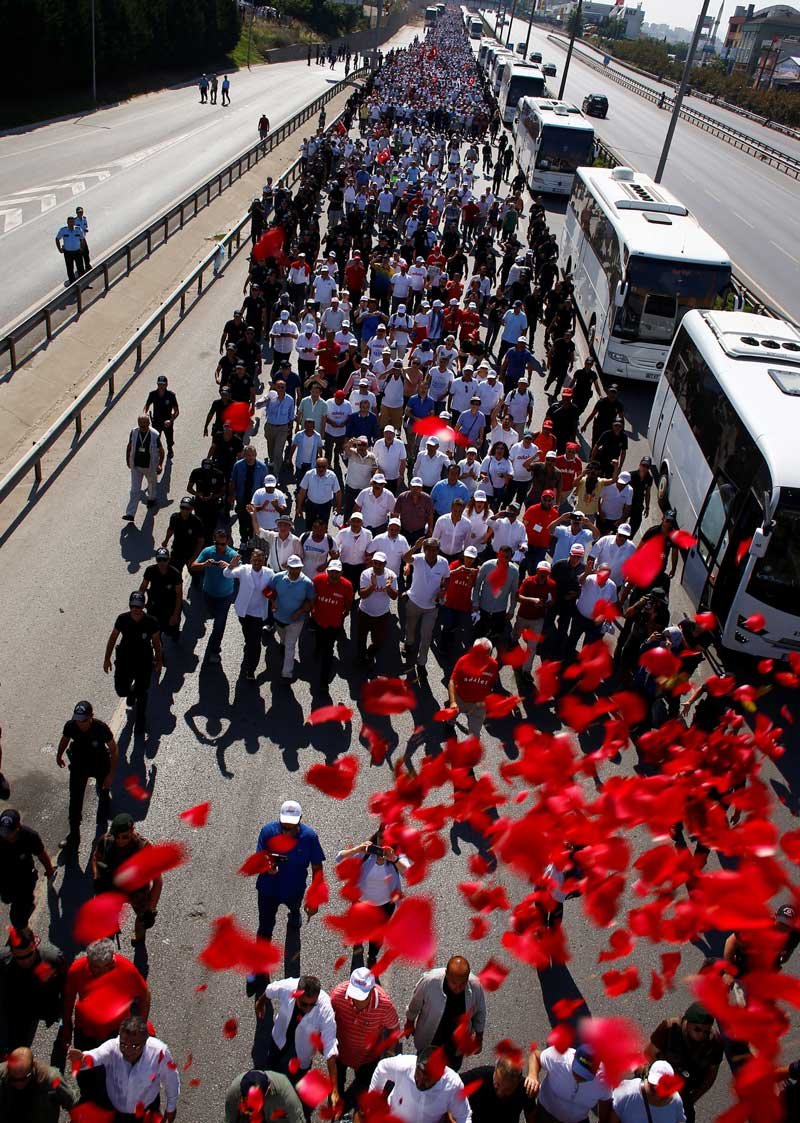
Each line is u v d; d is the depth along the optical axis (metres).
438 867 8.09
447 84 70.06
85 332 19.48
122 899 5.64
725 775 7.59
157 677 10.09
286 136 44.59
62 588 11.28
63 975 6.01
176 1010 6.70
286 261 21.95
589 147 38.09
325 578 9.58
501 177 39.81
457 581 10.41
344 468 14.86
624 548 11.15
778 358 14.22
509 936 6.45
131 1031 5.08
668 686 9.76
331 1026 5.58
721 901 4.87
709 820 6.29
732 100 83.19
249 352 15.89
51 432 13.71
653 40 132.62
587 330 23.42
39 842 6.79
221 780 8.80
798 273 32.06
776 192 47.62
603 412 15.22
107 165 37.97
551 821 5.73
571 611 10.76
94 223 29.33
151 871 5.92
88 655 10.20
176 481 14.09
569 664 10.99
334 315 18.00
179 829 8.19
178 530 10.90
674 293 19.66
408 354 18.17
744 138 59.91
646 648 9.91
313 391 14.23
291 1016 5.63
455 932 7.55
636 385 21.31
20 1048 5.09
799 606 11.36
